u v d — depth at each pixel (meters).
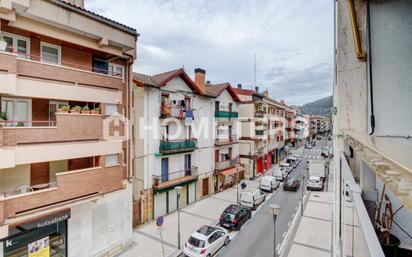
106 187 10.66
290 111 52.00
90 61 11.43
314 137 93.50
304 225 15.73
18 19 8.76
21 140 8.32
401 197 0.69
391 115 2.11
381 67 2.18
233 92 25.77
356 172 2.61
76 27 10.02
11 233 8.23
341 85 2.54
